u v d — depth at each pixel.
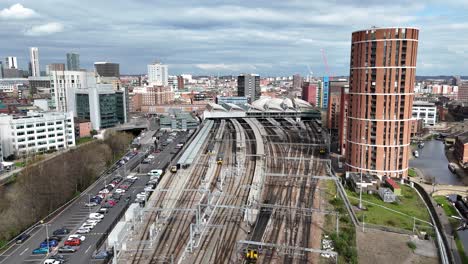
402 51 164.88
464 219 134.88
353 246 106.44
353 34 176.50
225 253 101.25
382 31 164.38
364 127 175.12
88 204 148.00
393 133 172.25
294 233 114.38
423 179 198.25
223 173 173.88
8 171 197.75
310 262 97.50
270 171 180.00
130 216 118.94
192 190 142.75
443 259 100.56
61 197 149.88
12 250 111.88
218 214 127.69
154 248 104.56
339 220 125.12
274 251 102.81
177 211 130.75
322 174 177.88
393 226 121.56
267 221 122.88
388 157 174.25
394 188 153.00
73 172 168.25
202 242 107.56
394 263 99.94
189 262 96.44
